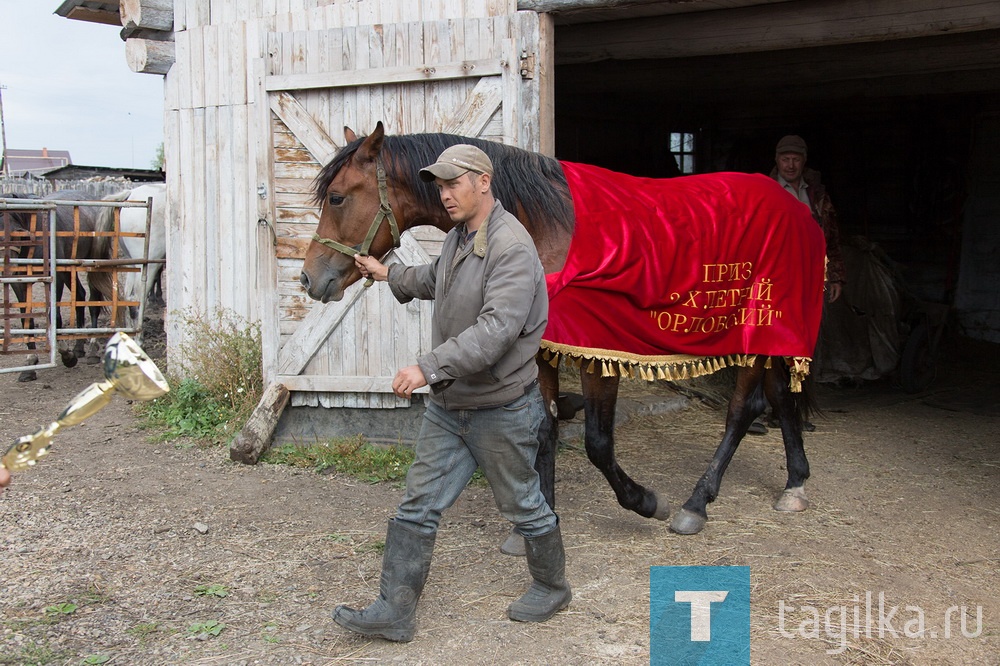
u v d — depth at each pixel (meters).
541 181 3.42
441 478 2.78
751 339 3.91
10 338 6.90
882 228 10.95
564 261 3.40
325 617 3.05
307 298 5.05
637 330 3.55
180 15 6.27
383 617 2.78
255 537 3.81
